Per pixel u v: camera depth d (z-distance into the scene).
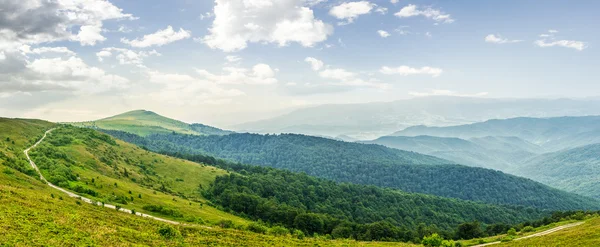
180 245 63.38
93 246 49.09
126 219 77.69
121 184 155.88
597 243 74.12
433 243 123.44
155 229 72.62
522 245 91.69
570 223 175.88
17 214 54.97
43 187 104.56
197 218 122.88
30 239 45.69
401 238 191.50
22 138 196.00
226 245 73.56
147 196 149.62
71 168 149.38
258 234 101.81
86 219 64.25
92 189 128.88
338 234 183.50
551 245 82.44
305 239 119.75
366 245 116.50
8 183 84.06
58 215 61.56
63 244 46.75
